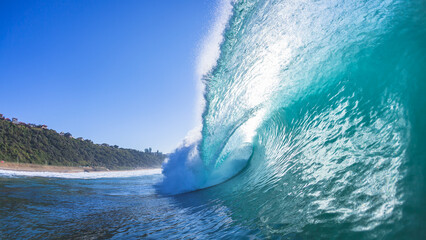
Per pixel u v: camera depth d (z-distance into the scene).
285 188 3.73
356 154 2.82
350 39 4.05
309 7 4.73
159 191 9.36
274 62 5.74
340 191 2.59
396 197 1.98
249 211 3.54
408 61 2.80
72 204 6.48
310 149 4.04
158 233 3.43
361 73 3.69
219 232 2.96
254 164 7.33
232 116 7.13
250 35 5.75
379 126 2.78
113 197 8.19
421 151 2.08
